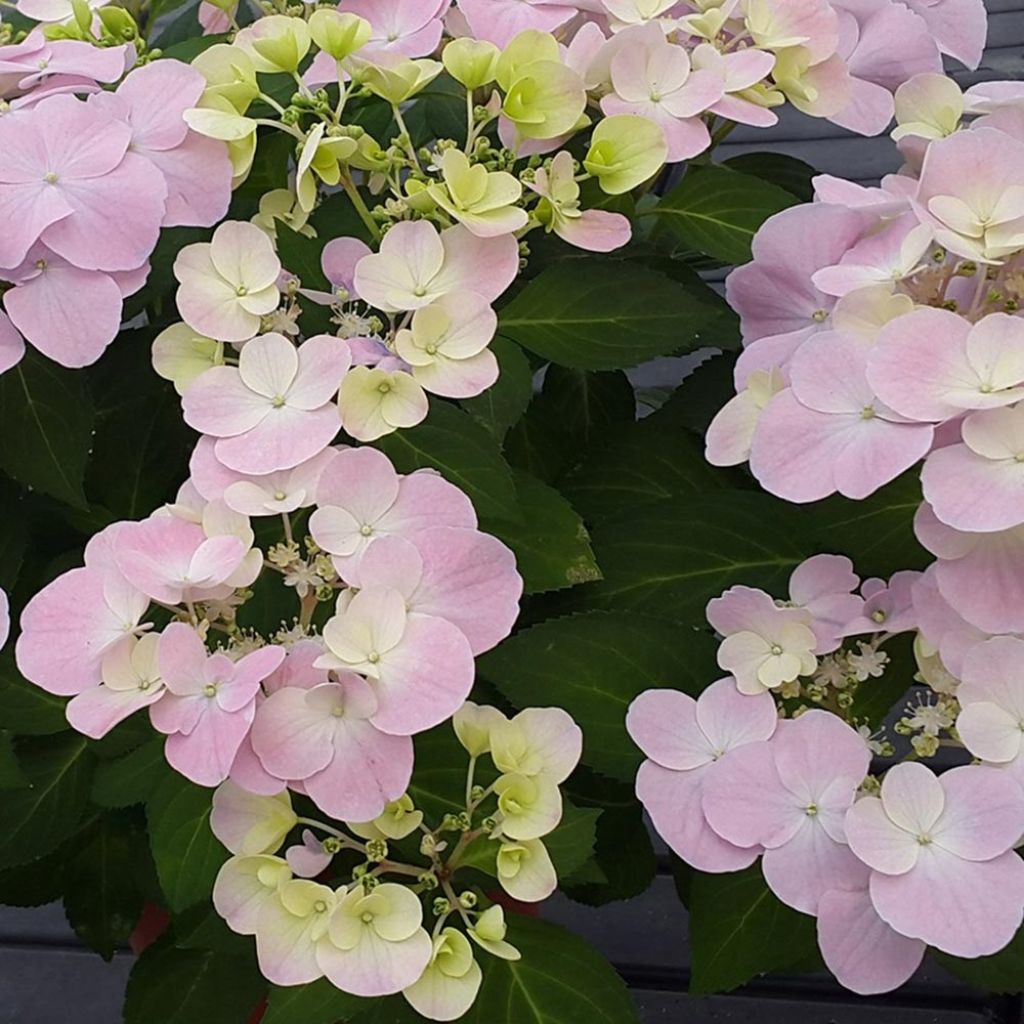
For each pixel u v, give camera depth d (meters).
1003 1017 0.67
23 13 0.56
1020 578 0.43
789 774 0.44
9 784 0.47
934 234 0.45
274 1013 0.43
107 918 0.61
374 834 0.44
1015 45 0.90
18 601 0.55
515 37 0.49
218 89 0.49
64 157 0.46
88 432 0.50
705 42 0.54
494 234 0.47
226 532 0.43
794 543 0.53
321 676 0.41
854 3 0.57
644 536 0.53
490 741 0.44
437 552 0.43
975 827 0.42
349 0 0.54
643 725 0.46
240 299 0.47
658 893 0.76
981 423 0.41
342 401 0.45
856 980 0.42
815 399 0.44
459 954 0.43
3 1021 0.71
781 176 0.63
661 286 0.51
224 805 0.43
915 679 0.49
